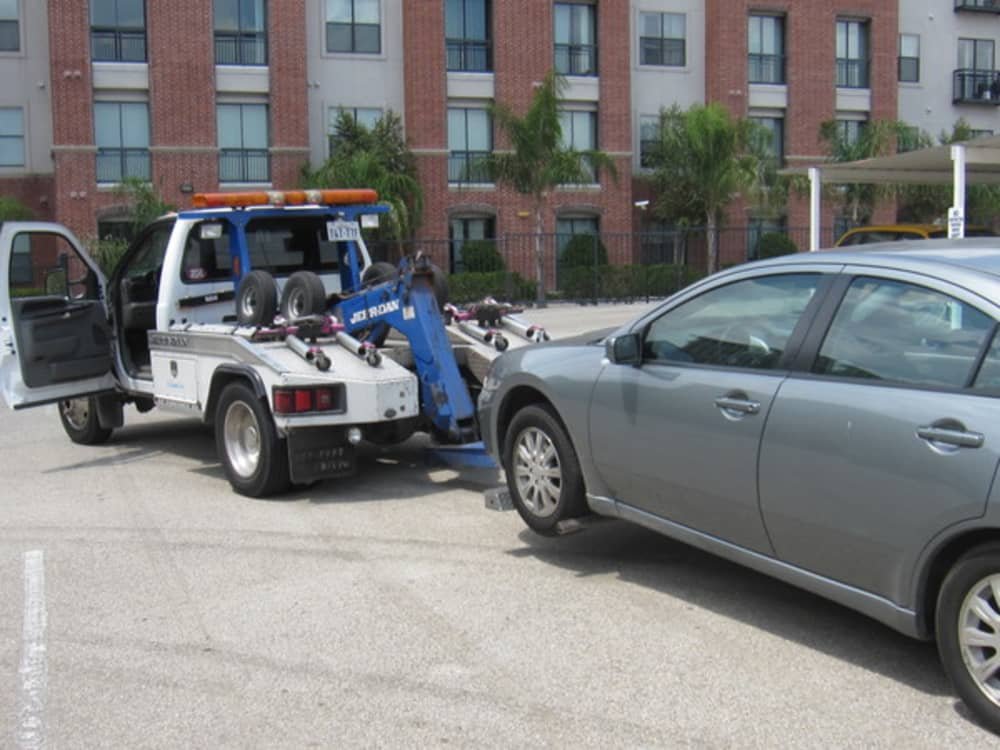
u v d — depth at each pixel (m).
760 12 37.53
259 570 6.05
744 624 5.04
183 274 8.82
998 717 3.77
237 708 4.27
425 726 4.07
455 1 34.19
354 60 33.56
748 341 4.84
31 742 4.01
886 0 38.72
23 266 30.14
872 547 4.14
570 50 35.53
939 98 40.59
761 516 4.64
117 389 9.66
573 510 5.82
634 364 5.27
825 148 38.25
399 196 31.16
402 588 5.67
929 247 4.57
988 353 3.88
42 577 6.02
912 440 3.95
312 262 9.38
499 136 34.50
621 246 35.91
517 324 8.62
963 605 3.85
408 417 7.59
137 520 7.25
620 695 4.29
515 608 5.32
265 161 32.47
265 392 7.49
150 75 31.03
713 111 32.50
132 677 4.59
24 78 31.88
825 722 4.00
